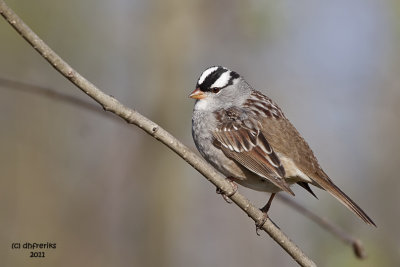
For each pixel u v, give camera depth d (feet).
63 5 45.88
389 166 41.09
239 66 45.11
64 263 43.88
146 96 46.96
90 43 46.80
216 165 28.66
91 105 27.89
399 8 41.60
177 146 22.53
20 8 44.50
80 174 46.09
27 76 45.50
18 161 45.09
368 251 33.40
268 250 44.57
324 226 28.68
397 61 42.37
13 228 43.73
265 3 42.50
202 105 29.50
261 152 27.30
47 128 45.83
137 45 47.26
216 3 46.57
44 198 45.01
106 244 45.11
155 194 46.09
